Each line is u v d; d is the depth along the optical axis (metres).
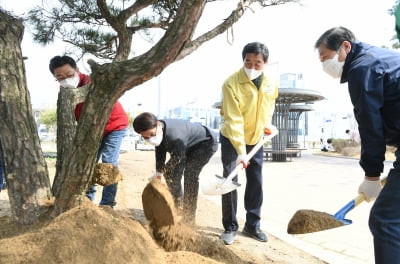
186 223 3.41
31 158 2.72
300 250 3.63
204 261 2.31
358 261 3.38
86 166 2.57
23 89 2.73
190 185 4.04
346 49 2.37
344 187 8.09
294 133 18.50
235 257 2.79
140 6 4.54
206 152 4.05
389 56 2.23
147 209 2.78
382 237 2.18
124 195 5.67
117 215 2.59
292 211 5.65
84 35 6.43
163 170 3.67
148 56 2.28
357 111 2.22
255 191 3.91
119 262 1.91
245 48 3.49
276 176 10.05
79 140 2.51
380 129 2.17
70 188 2.59
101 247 1.92
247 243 3.73
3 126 2.64
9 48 2.69
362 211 5.57
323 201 6.46
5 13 2.76
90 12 5.90
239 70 3.65
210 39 4.45
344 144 22.39
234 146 3.50
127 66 2.31
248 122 3.71
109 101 2.40
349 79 2.24
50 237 1.91
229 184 3.33
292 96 14.31
